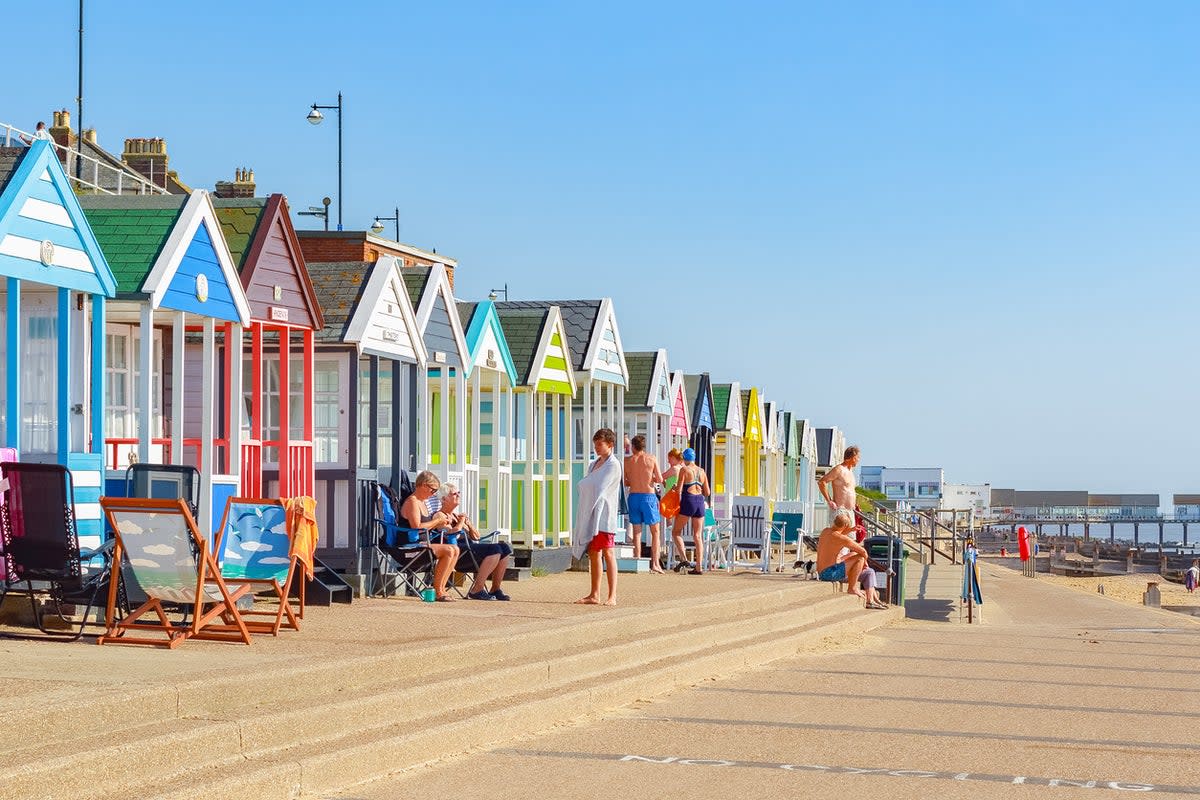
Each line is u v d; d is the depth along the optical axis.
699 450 32.94
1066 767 8.96
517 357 22.12
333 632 11.64
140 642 10.35
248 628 11.49
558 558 22.14
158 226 13.17
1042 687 13.00
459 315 19.75
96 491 12.17
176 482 11.29
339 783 7.80
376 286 16.42
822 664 14.59
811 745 9.53
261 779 7.18
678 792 7.96
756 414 40.16
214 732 7.46
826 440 62.88
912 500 130.12
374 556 15.89
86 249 12.23
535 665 10.76
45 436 12.29
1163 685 13.40
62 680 8.16
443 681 9.66
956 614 25.73
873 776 8.52
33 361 12.34
